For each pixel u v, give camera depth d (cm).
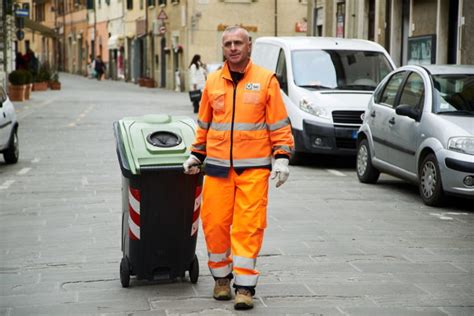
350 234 924
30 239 891
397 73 1294
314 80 1627
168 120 679
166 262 679
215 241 648
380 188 1288
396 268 770
